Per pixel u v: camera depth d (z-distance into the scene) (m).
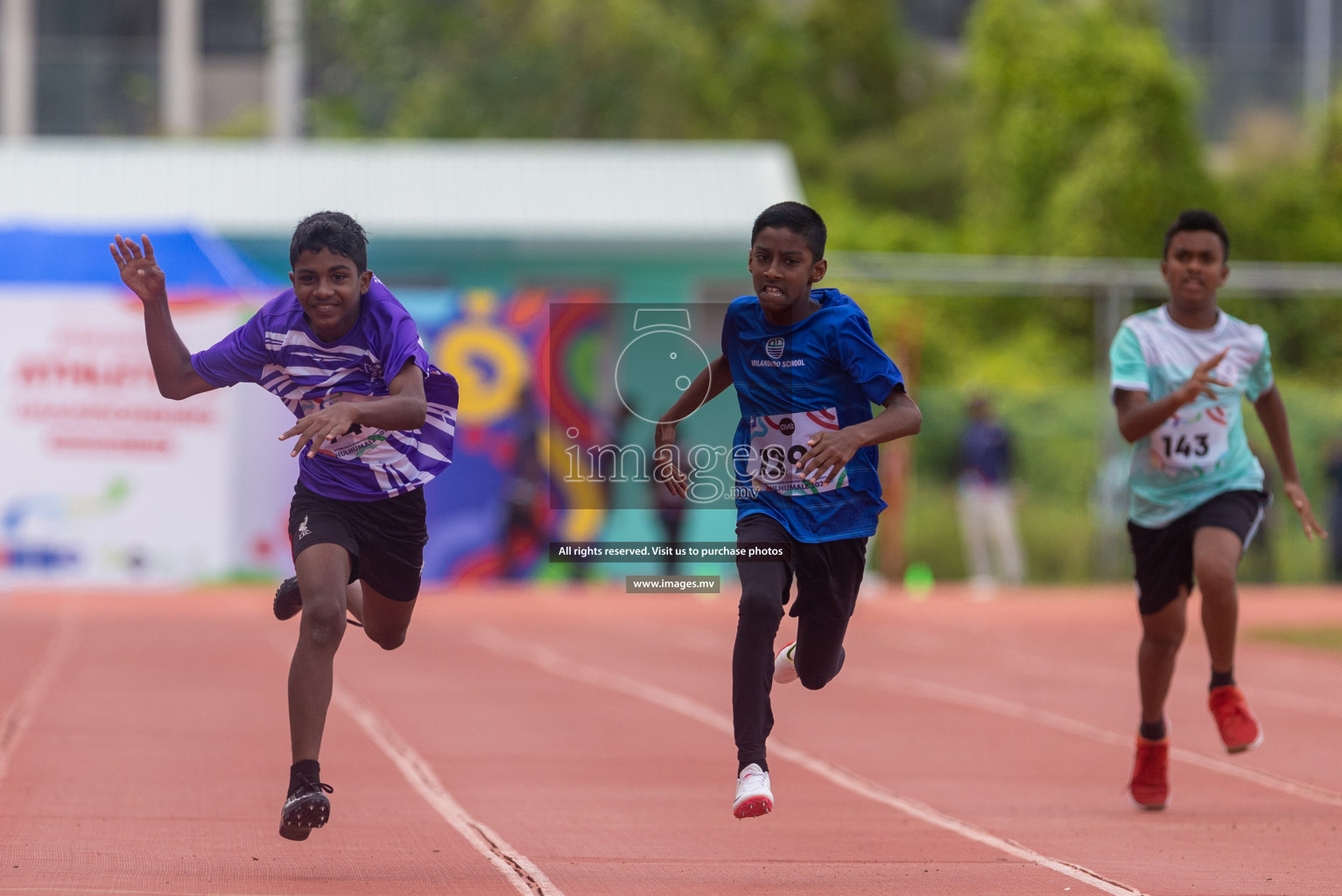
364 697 36.72
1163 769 23.80
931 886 18.11
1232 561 22.62
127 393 62.81
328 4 107.88
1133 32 110.88
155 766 26.58
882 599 66.56
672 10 133.50
